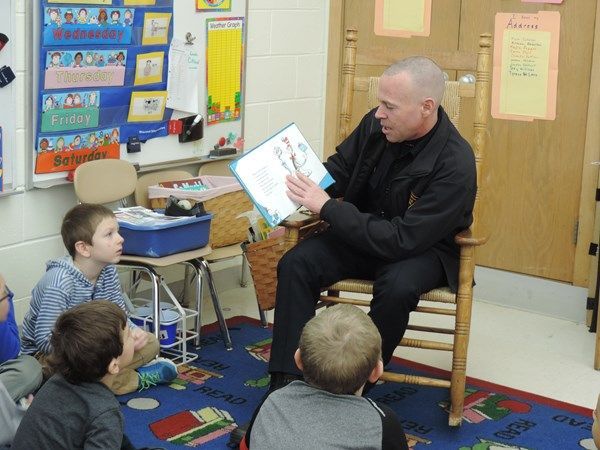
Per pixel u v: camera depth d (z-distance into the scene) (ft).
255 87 14.46
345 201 10.57
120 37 12.00
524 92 13.82
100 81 11.88
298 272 9.96
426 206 9.75
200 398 10.71
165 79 12.76
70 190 12.07
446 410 10.69
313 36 15.38
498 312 14.17
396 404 10.82
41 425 6.98
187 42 12.99
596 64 13.12
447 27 14.47
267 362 11.85
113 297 10.37
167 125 12.94
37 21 11.06
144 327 11.49
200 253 11.68
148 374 10.84
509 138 14.11
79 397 7.03
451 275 10.05
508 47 13.83
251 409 10.46
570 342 12.99
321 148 16.05
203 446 9.53
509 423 10.37
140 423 9.99
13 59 10.96
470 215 10.12
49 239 11.93
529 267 14.23
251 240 13.35
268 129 14.88
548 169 13.84
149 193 12.44
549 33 13.46
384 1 14.99
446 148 9.94
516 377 11.72
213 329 12.92
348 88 11.32
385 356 9.91
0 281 8.79
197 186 12.89
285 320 9.92
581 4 13.15
